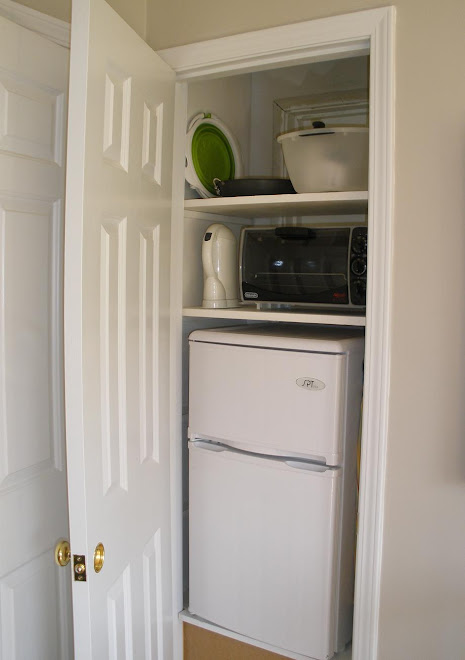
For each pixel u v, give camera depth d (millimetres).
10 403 1407
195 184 1864
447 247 1394
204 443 1846
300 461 1676
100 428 1257
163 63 1574
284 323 2262
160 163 1591
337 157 1639
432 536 1485
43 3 1509
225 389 1757
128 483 1431
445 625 1501
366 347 1487
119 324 1362
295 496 1658
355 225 1738
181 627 1930
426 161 1392
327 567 1633
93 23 1143
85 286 1158
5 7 1422
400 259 1439
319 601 1656
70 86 1133
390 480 1511
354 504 1749
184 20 1658
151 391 1592
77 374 1153
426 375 1446
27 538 1484
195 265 1956
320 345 1592
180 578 1913
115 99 1291
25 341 1448
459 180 1367
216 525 1810
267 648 1756
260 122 2346
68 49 1514
